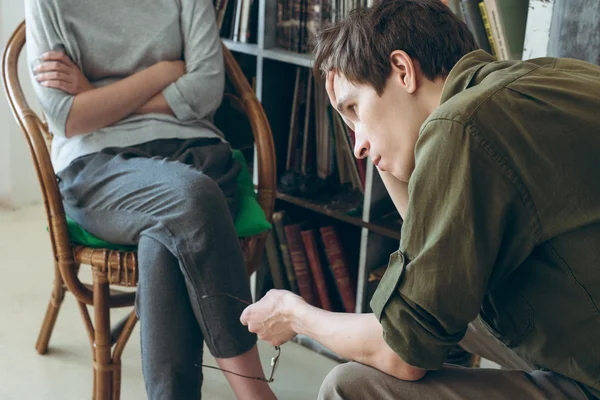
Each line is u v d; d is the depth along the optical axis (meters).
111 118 1.87
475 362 2.05
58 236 1.71
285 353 2.24
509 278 1.06
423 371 1.11
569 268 0.99
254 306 1.28
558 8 1.54
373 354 1.11
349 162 2.25
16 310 2.34
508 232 0.99
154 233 1.65
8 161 2.95
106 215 1.74
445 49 1.08
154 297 1.64
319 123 2.27
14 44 1.90
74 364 2.11
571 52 1.53
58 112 1.83
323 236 2.27
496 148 0.96
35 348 2.17
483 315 1.15
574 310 1.01
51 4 1.86
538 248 1.01
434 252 0.99
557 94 0.99
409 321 1.02
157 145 1.91
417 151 1.02
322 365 2.19
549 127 0.97
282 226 2.30
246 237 1.88
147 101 1.95
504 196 0.96
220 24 2.29
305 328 1.20
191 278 1.63
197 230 1.63
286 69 2.29
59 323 2.29
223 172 1.92
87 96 1.85
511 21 1.76
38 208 3.04
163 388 1.65
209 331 1.65
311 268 2.31
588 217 0.96
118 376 1.81
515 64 1.05
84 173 1.82
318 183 2.29
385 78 1.08
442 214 0.99
